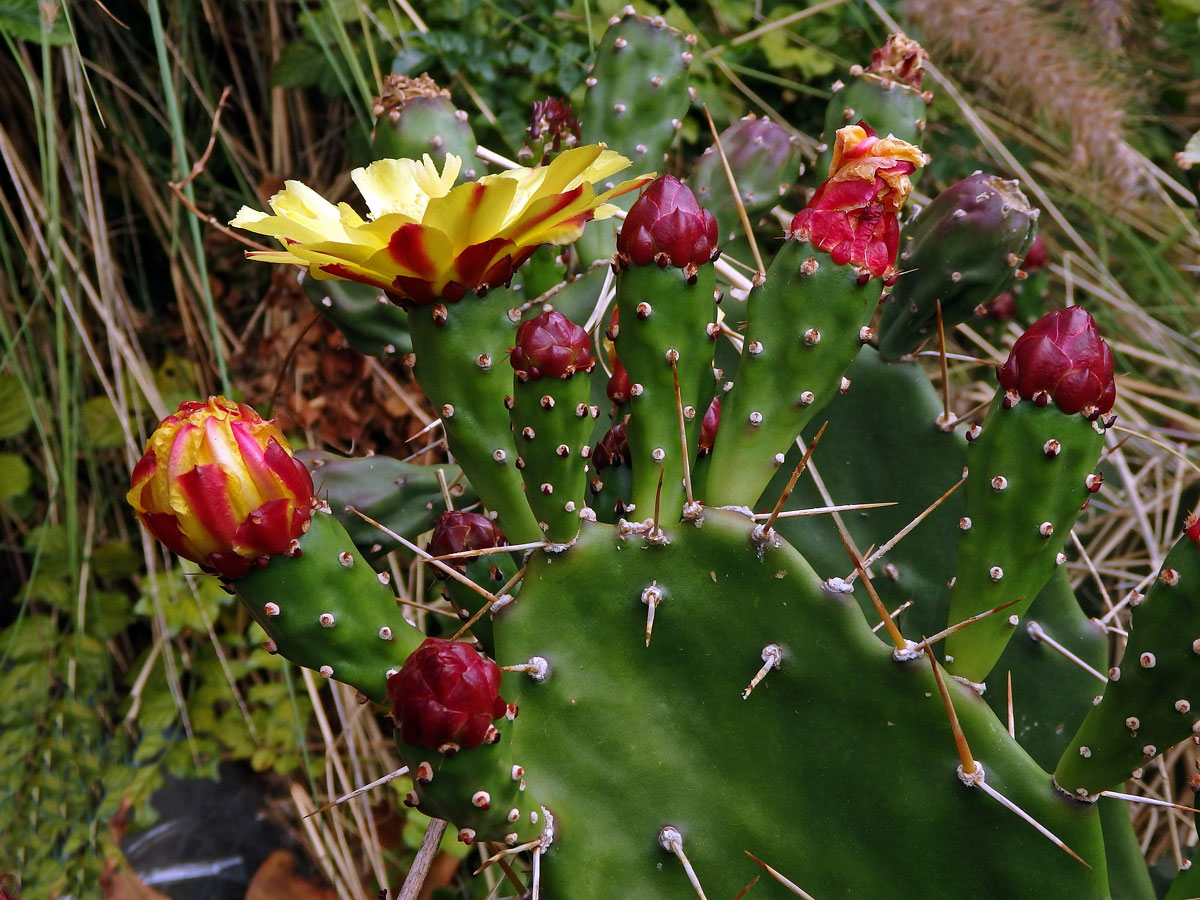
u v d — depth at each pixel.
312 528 0.25
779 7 0.68
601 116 0.39
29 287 0.61
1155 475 0.60
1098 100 0.53
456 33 0.59
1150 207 0.63
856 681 0.25
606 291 0.37
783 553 0.25
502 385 0.26
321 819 0.53
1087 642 0.34
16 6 0.46
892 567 0.36
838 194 0.26
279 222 0.24
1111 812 0.33
